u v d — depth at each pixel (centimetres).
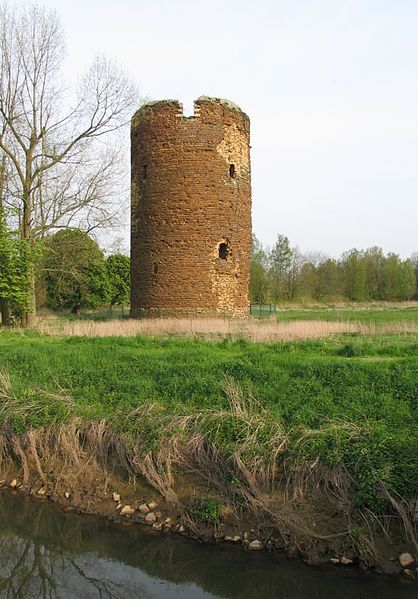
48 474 845
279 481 702
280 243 5616
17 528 757
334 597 589
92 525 743
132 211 2242
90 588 640
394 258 6000
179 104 2098
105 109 2253
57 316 3266
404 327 1678
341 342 1373
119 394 965
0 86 2117
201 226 2083
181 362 1123
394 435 714
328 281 5712
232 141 2159
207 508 697
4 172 2170
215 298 2098
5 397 991
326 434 729
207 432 777
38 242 2105
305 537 639
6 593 638
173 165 2091
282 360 1038
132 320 2014
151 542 695
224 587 632
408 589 574
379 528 625
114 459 820
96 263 2612
